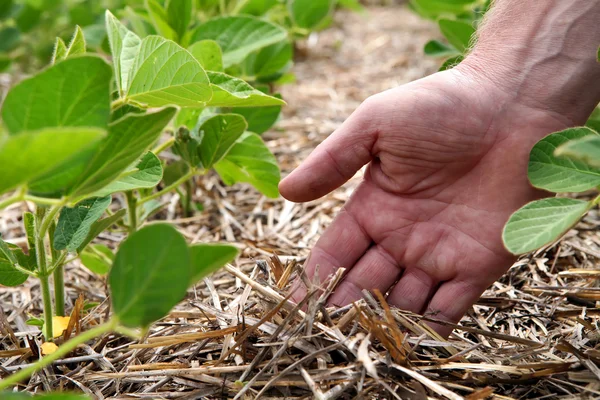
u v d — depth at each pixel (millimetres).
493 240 533
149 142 427
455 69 561
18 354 519
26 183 402
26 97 395
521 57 551
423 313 546
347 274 552
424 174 538
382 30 1453
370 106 538
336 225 558
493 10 582
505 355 506
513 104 544
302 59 1274
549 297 580
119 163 424
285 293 526
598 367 489
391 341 490
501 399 477
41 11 996
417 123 529
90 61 395
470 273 535
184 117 632
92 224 511
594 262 628
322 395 463
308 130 910
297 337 489
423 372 486
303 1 911
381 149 540
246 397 481
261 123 685
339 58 1276
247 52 666
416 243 544
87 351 524
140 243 394
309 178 545
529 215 445
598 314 556
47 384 500
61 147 365
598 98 551
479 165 540
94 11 1038
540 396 484
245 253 666
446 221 542
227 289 612
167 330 536
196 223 735
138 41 526
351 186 772
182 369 496
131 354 522
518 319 562
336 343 486
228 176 671
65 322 544
